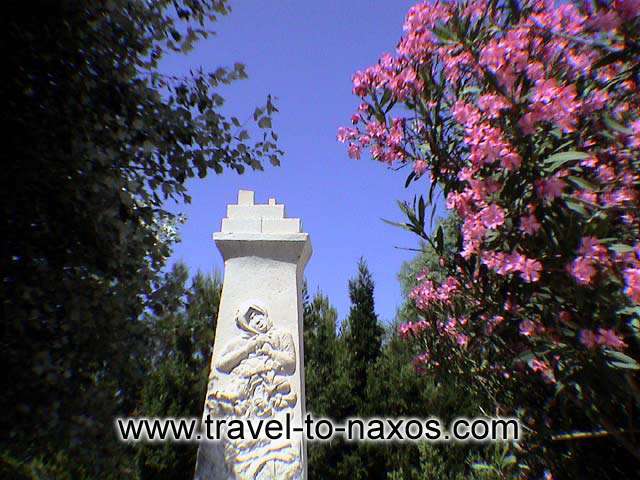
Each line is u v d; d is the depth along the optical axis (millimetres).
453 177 3473
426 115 3566
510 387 4570
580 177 3057
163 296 4227
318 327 10773
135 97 3818
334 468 9367
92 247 3549
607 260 2896
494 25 3381
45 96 3367
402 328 5379
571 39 3105
